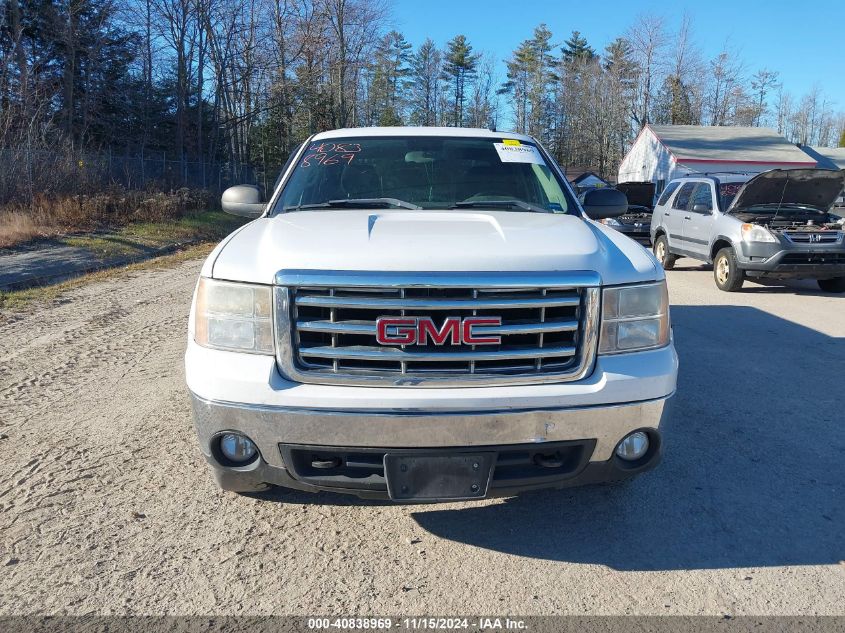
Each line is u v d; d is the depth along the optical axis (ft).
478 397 8.25
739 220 32.83
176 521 10.25
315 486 8.75
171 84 116.06
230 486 9.51
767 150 133.90
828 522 10.33
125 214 61.46
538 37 253.03
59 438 13.26
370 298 8.32
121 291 31.68
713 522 10.34
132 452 12.66
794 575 8.97
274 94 122.21
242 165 123.75
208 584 8.72
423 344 8.38
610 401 8.59
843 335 22.93
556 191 13.23
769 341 22.00
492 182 13.19
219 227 67.62
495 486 8.65
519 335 8.58
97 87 102.17
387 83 238.48
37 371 17.90
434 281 8.27
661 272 9.46
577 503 10.96
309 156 13.93
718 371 18.40
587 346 8.68
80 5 89.71
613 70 233.14
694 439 13.57
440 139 14.25
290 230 9.87
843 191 33.09
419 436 8.31
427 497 8.56
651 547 9.66
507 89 263.29
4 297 28.86
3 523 10.07
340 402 8.23
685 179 41.06
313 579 8.88
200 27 107.76
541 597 8.54
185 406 15.15
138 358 19.29
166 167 83.61
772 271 31.07
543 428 8.46
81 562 9.14
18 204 54.19
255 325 8.61
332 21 140.36
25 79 69.51
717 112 232.94
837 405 15.65
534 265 8.63
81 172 62.23
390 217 10.80
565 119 249.34
